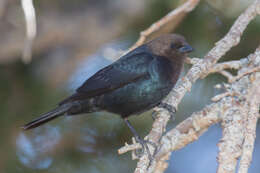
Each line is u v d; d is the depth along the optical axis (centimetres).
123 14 1294
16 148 1077
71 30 1345
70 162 1123
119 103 992
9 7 1280
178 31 1141
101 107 1000
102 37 1364
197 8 1096
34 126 939
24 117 1105
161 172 772
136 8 1248
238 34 831
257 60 760
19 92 1170
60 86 1215
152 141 775
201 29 1119
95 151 1163
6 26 1276
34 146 1102
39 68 1312
